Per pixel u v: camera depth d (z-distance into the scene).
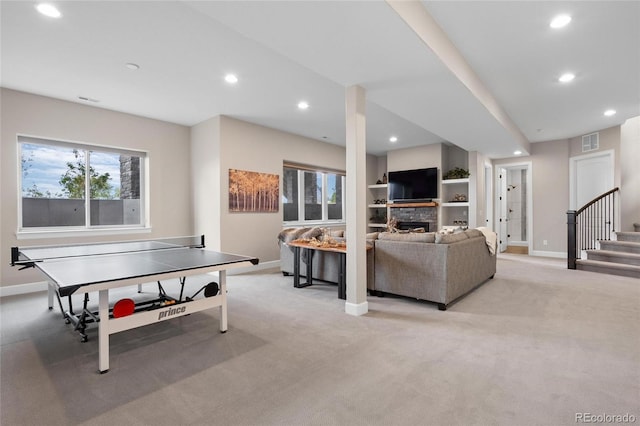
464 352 2.28
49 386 1.88
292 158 6.24
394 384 1.87
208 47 2.94
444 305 3.25
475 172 6.54
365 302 3.20
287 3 1.87
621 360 2.13
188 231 5.53
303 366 2.10
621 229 5.76
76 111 4.37
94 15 2.44
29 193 4.16
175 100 4.32
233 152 5.20
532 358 2.17
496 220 7.62
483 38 2.80
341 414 1.60
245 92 4.05
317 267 4.50
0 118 3.81
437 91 3.29
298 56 2.55
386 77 2.95
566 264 5.90
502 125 4.62
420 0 2.28
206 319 3.01
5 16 2.44
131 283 1.99
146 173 5.12
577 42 2.88
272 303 3.52
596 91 4.06
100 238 4.57
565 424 1.50
